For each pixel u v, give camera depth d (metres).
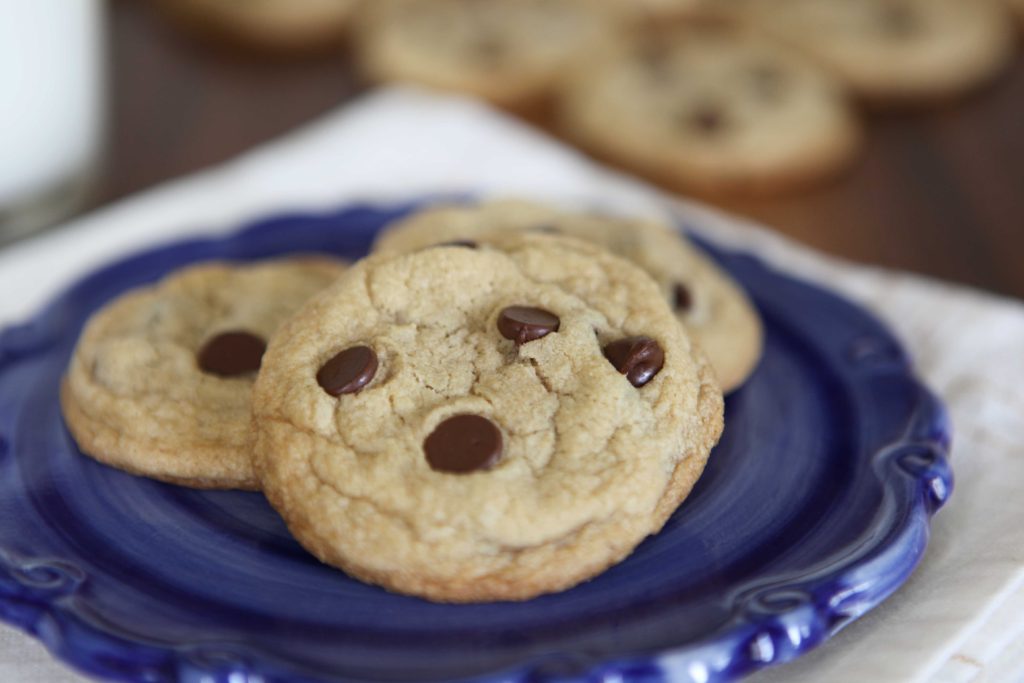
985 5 0.73
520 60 0.66
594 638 0.33
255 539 0.35
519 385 0.35
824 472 0.37
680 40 0.69
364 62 0.68
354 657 0.32
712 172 0.58
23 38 0.52
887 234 0.55
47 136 0.53
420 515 0.34
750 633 0.33
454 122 0.54
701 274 0.41
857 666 0.34
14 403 0.39
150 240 0.48
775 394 0.39
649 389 0.36
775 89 0.64
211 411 0.37
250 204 0.50
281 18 0.69
